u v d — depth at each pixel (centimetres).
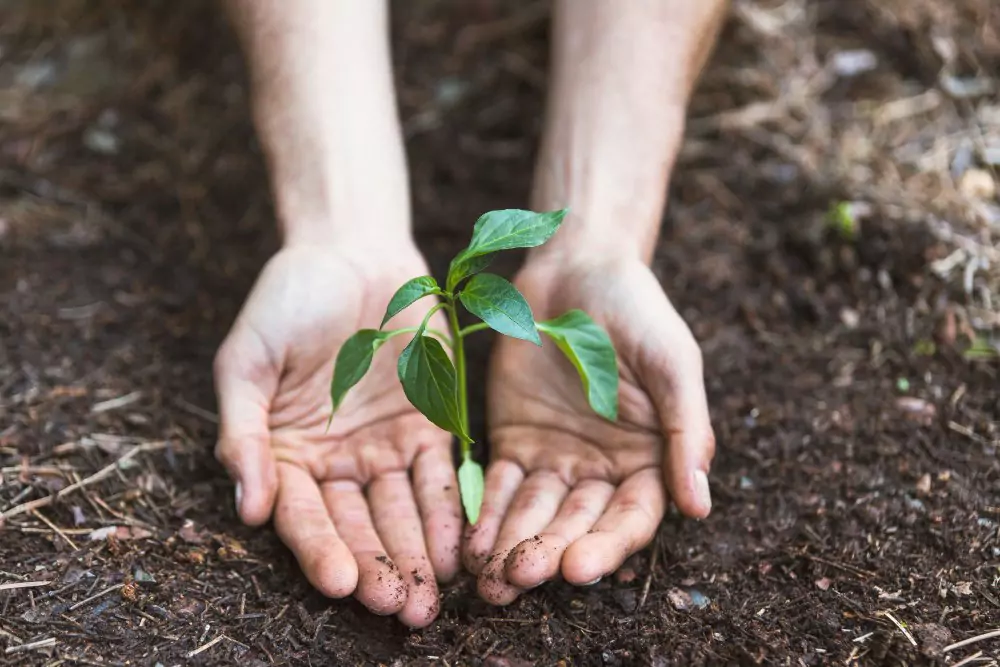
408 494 71
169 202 92
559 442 71
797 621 68
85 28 104
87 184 93
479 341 83
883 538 71
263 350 70
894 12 102
